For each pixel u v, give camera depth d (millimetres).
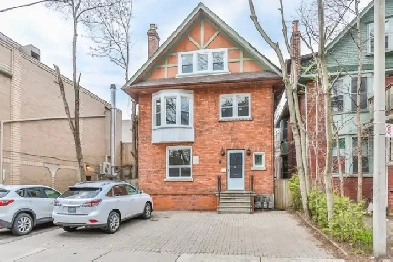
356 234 8320
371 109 15656
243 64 16938
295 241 8953
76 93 15062
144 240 9344
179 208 16297
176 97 16547
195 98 16734
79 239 9586
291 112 11680
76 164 20094
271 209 15383
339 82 16781
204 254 7816
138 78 17516
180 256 7688
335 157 16609
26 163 15844
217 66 17172
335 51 16922
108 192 10727
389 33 16328
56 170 18219
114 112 23062
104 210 10125
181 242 9039
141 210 12547
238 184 15977
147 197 13125
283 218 12844
